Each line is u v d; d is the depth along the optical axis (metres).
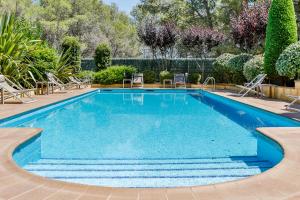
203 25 23.92
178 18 24.91
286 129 4.92
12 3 22.73
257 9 13.84
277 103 8.73
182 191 2.49
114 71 17.91
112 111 9.01
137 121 7.26
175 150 4.57
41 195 2.40
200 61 19.66
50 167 3.71
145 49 23.28
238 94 12.08
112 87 18.08
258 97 10.68
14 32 11.55
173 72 19.77
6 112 6.86
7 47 9.92
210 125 6.74
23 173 2.87
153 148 4.70
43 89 12.59
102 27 32.22
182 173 3.48
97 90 15.74
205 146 4.82
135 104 10.84
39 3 28.06
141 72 19.61
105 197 2.38
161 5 25.39
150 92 15.98
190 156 4.25
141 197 2.38
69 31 26.95
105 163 3.88
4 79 8.98
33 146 4.58
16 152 3.84
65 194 2.42
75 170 3.59
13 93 8.49
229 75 15.97
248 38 13.80
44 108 8.33
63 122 7.09
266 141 4.58
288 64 9.15
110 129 6.25
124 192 2.47
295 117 6.18
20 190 2.50
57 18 26.39
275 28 10.65
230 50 22.00
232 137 5.49
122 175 3.41
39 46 12.34
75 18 26.75
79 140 5.26
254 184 2.62
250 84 11.64
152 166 3.75
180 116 8.05
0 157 3.34
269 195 2.40
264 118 7.49
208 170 3.59
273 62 10.66
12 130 4.79
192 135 5.68
